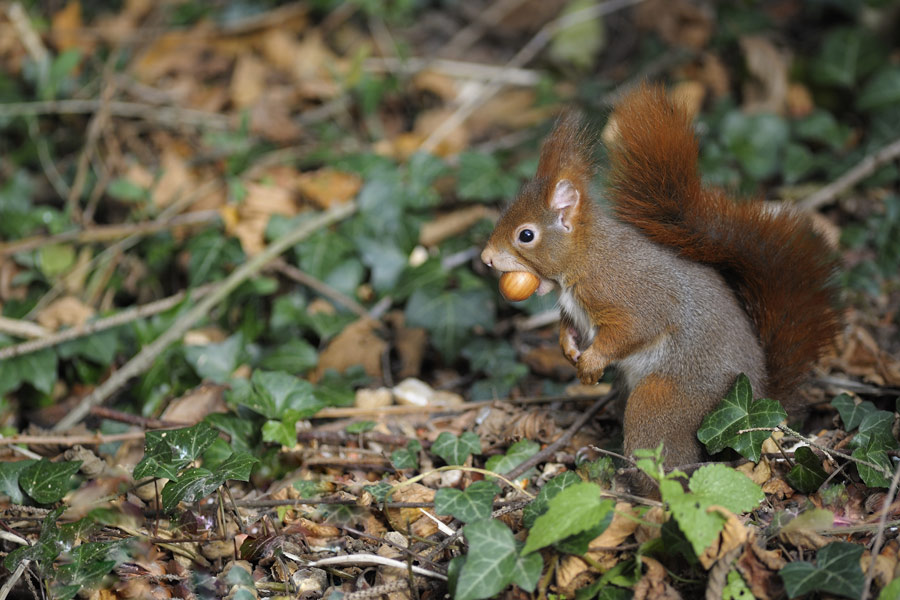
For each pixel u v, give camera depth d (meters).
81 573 6.91
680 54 13.98
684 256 7.58
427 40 15.84
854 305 10.54
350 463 8.52
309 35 15.08
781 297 7.54
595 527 6.48
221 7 15.69
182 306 10.47
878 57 12.96
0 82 13.59
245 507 7.71
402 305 11.23
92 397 9.59
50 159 12.92
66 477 7.82
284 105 13.80
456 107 14.29
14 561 7.01
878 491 7.30
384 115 14.41
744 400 7.23
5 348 9.77
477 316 10.32
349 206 11.62
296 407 8.74
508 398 9.59
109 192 12.09
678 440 7.38
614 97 7.98
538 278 7.84
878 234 11.12
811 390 8.92
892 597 5.96
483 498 7.04
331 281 11.11
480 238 11.41
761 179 12.30
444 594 6.89
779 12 15.06
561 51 15.08
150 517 7.85
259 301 11.28
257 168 12.62
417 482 8.25
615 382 8.52
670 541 6.45
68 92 13.75
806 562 6.34
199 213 11.86
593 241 7.54
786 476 7.51
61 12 15.15
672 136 7.36
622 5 14.88
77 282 11.30
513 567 6.29
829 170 11.95
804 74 13.45
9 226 11.66
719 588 6.20
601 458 7.59
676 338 7.39
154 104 13.80
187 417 9.25
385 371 10.27
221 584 7.16
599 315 7.57
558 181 7.53
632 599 6.36
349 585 7.18
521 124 13.84
